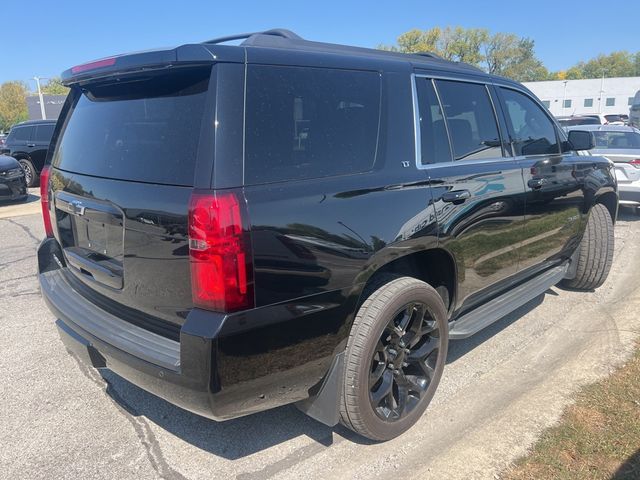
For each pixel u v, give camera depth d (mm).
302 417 3131
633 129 9711
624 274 5680
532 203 3795
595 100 64938
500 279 3660
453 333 3234
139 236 2361
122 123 2576
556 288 5289
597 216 4859
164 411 3193
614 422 2920
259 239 2141
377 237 2549
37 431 2990
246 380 2180
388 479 2584
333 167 2492
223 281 2070
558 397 3217
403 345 2844
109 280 2654
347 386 2574
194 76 2283
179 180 2203
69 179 2957
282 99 2355
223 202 2062
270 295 2186
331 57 2650
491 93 3705
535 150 4062
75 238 3102
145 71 2363
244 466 2695
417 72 3107
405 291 2699
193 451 2816
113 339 2498
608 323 4336
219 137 2129
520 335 4184
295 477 2613
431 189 2889
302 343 2326
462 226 3086
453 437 2887
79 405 3254
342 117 2596
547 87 66812
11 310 4859
